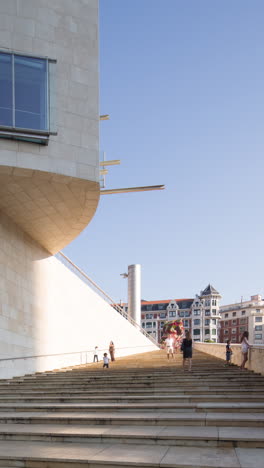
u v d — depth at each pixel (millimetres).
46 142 14734
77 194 16594
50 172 14703
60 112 15367
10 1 15406
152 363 21172
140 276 54688
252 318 117062
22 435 8203
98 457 6664
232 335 122875
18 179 15094
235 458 6441
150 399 10828
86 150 15516
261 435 7410
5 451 7242
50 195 16625
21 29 15352
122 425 8828
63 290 25938
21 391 13539
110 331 35094
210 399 10578
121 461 6395
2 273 17828
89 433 7926
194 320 123688
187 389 12164
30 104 14664
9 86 14570
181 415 9109
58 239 22266
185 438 7402
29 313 20625
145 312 133625
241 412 9398
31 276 21234
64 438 7984
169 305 130375
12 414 10125
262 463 6148
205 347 33000
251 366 16188
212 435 7422
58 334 24516
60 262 25828
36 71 15039
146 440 7578
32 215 18750
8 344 17984
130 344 40656
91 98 16047
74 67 15969
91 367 22250
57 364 23781
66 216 19156
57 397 11680
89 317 30516
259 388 12000
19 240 20000
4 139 14336
